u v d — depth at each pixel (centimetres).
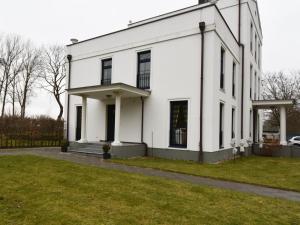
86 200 514
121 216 438
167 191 598
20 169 789
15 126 1537
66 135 1723
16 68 3662
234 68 1627
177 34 1286
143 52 1434
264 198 589
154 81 1350
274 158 1538
